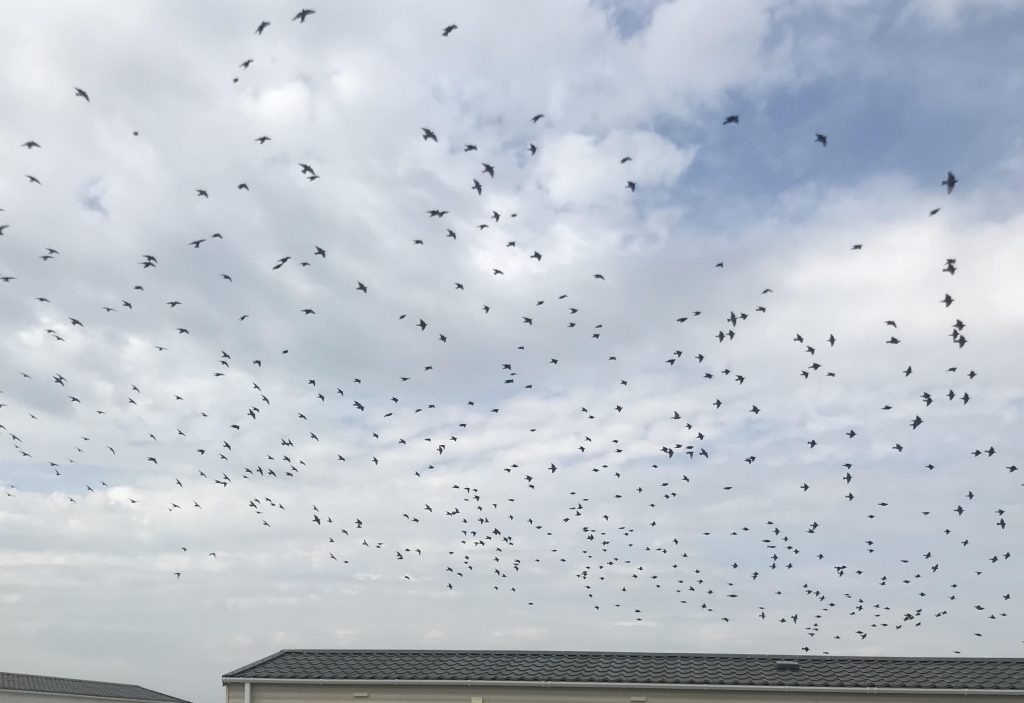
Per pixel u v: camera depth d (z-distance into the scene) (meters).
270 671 24.27
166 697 46.88
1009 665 23.80
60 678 43.34
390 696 23.31
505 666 24.28
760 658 24.80
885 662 24.23
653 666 24.11
